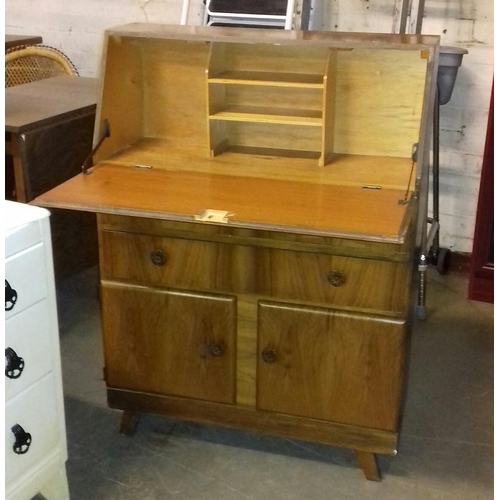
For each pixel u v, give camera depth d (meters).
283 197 1.73
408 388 2.25
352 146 2.06
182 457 1.95
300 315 1.71
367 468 1.85
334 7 2.88
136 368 1.90
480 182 2.66
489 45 2.72
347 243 1.61
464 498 1.81
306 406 1.80
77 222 2.62
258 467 1.92
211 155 2.04
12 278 1.46
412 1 2.58
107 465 1.92
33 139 2.24
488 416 2.13
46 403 1.63
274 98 2.09
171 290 1.79
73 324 2.61
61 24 3.40
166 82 2.14
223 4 2.79
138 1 3.20
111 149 2.03
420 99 1.96
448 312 2.71
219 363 1.83
